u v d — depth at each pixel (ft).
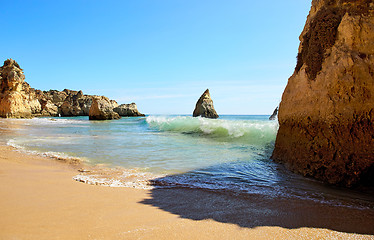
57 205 9.66
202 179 15.24
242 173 16.83
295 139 17.28
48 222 7.88
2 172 15.19
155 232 7.41
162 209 9.75
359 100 12.98
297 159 16.66
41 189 11.89
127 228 7.66
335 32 14.78
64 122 99.35
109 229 7.52
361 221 8.60
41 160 20.16
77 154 24.03
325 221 8.57
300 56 18.71
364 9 13.91
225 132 41.06
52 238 6.71
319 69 15.30
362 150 12.73
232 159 21.88
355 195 12.02
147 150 27.09
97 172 16.72
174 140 37.42
